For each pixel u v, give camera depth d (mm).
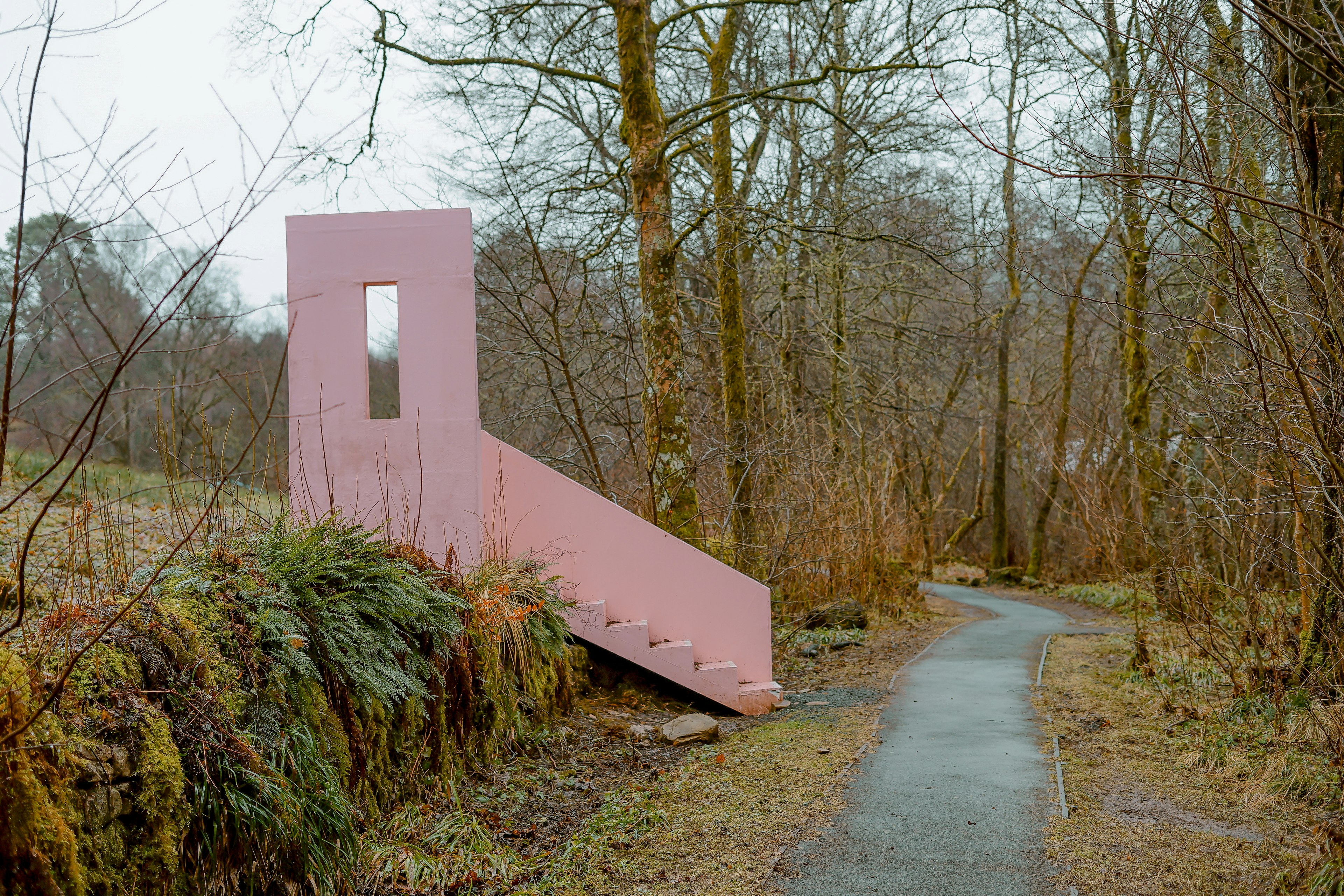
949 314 22594
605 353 14086
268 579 4961
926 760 6898
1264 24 3822
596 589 8977
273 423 6422
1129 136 9211
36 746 2869
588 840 5254
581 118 16312
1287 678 7484
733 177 17719
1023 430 30359
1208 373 7234
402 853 4660
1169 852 5020
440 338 7492
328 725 4797
